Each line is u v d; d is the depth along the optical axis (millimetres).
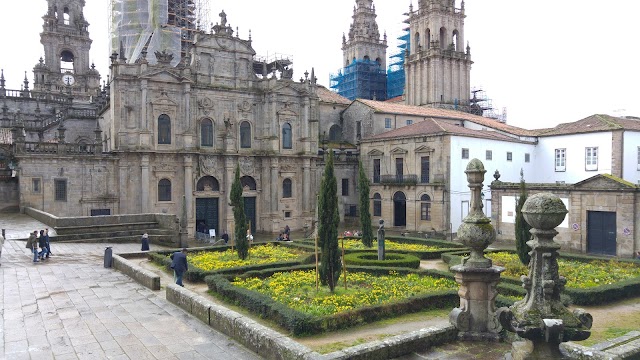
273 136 61969
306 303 19266
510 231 44312
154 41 67750
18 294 20016
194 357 12914
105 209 53438
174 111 56406
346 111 74312
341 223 68000
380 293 20953
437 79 86125
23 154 50250
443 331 13484
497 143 58594
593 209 38906
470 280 13711
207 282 22969
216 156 59156
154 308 17766
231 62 61031
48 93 78688
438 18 86875
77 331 15047
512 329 8930
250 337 13461
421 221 57812
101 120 65688
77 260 29109
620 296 21266
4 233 35375
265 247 36094
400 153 61062
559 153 59188
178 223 42125
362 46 106688
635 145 53438
